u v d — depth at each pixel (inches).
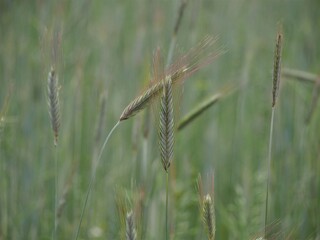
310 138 242.1
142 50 280.4
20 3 270.4
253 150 295.3
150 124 185.2
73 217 231.1
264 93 318.3
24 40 258.7
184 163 268.1
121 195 130.6
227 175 278.2
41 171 232.2
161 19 287.0
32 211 222.1
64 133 249.0
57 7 241.4
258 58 339.9
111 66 277.6
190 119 180.1
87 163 259.4
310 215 216.5
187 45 247.6
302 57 304.8
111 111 273.4
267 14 374.9
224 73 325.7
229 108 312.3
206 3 334.3
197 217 250.1
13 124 228.8
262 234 134.0
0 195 218.5
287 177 236.7
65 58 266.1
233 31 339.6
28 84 244.4
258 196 253.8
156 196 219.9
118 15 324.2
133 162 189.2
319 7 364.2
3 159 225.1
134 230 118.5
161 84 122.6
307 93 261.3
